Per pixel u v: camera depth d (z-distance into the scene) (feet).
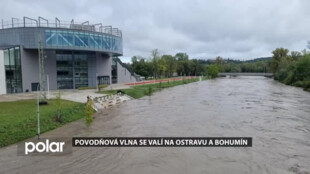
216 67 426.10
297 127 64.69
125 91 140.56
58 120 68.18
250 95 142.41
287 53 356.38
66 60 164.45
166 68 338.34
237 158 43.29
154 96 138.92
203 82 298.76
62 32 145.89
